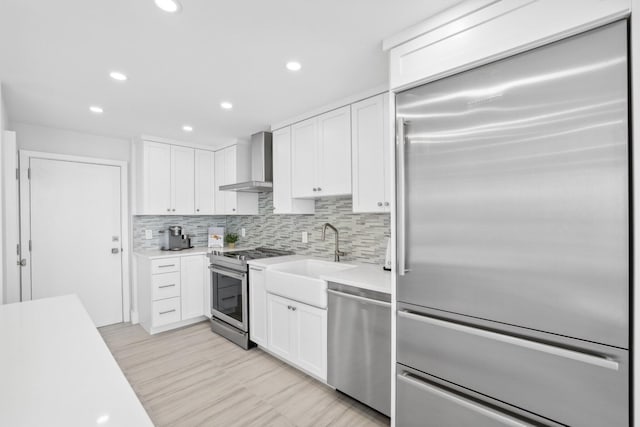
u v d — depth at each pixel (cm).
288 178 300
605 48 107
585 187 111
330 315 213
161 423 189
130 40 163
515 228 126
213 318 345
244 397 216
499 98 130
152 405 207
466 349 140
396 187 165
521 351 126
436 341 150
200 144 397
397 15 146
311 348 230
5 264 227
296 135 292
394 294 166
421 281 155
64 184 331
